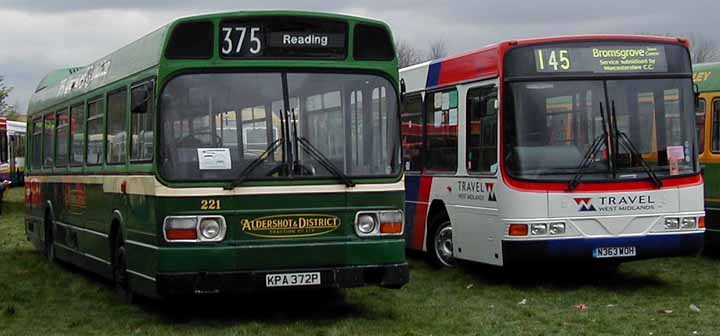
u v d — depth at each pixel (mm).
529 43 13070
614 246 12812
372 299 12477
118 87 12461
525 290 13172
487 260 13492
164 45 10398
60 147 16484
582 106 13016
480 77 13750
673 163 13109
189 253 10117
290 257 10312
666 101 13219
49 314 11797
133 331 10555
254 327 10469
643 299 12375
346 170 10562
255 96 10461
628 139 13000
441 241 15359
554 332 10281
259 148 10391
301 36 10641
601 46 13133
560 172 12789
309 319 11062
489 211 13375
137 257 11180
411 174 16281
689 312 11422
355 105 10719
